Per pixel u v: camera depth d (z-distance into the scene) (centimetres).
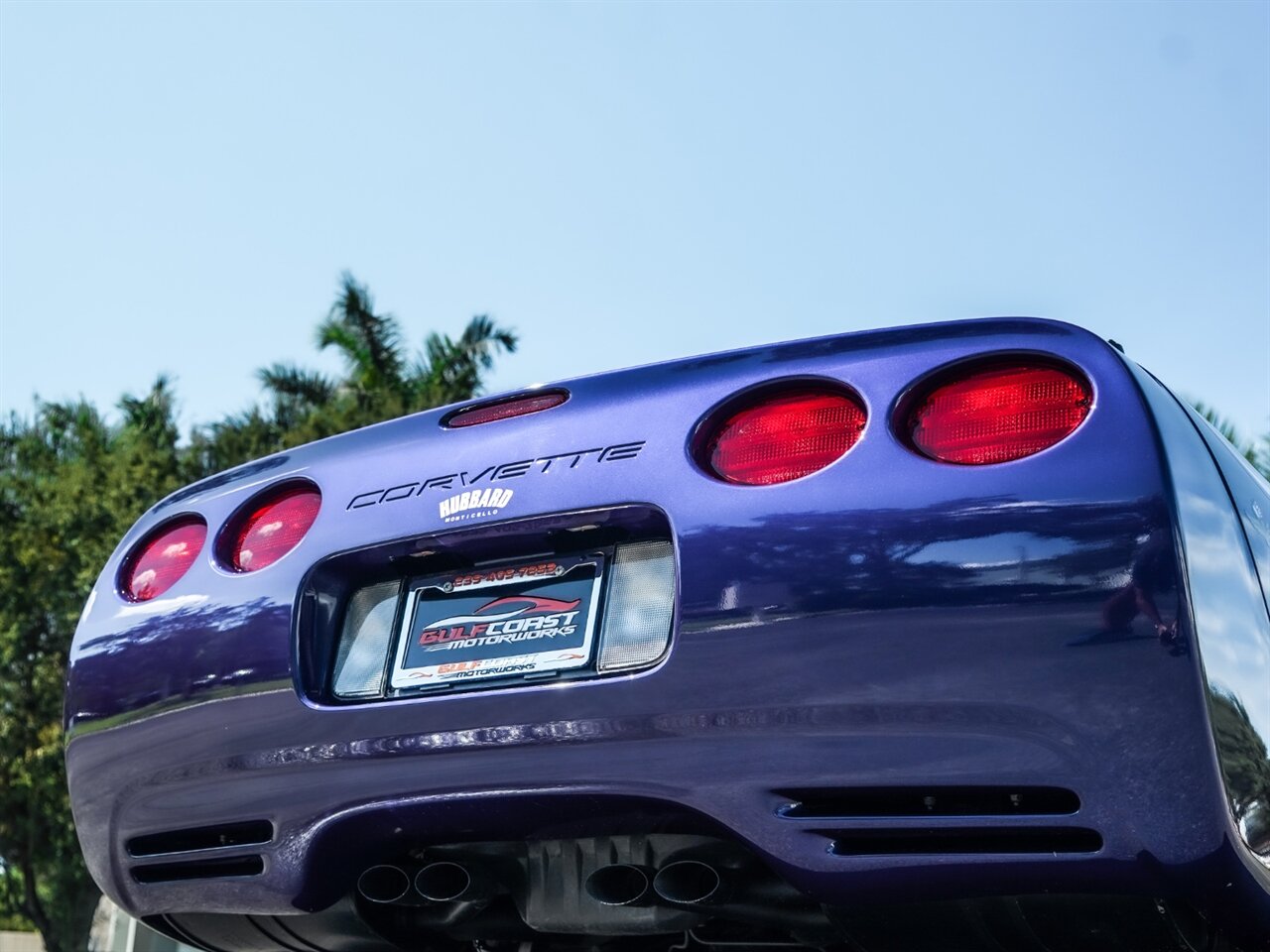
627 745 221
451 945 291
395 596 255
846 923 220
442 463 255
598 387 246
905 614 205
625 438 237
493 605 244
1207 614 201
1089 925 211
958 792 203
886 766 204
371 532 254
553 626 237
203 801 260
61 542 2380
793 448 223
